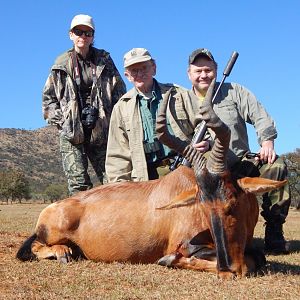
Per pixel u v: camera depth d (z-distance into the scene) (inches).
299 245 161.0
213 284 97.5
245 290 92.7
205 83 131.8
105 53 174.1
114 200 122.9
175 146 108.5
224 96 131.2
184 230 112.1
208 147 120.3
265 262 115.2
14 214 361.4
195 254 110.1
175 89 149.6
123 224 119.6
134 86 146.6
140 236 118.0
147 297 90.2
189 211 112.3
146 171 143.3
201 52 130.5
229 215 101.3
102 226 121.3
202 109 101.5
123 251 119.5
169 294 91.6
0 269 114.6
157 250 117.5
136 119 144.1
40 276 107.3
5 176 1074.1
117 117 146.9
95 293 93.7
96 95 171.2
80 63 171.3
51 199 1117.7
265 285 96.3
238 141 129.4
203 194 102.7
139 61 142.6
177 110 135.2
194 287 95.9
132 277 104.1
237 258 102.3
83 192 129.2
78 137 168.9
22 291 95.3
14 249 144.1
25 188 1077.8
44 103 174.4
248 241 111.8
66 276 107.0
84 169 172.6
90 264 119.4
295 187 601.6
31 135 2208.4
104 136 171.8
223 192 101.1
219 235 101.5
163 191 118.0
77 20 167.2
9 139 2098.9
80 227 124.3
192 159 107.0
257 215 113.9
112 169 147.8
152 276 104.9
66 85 170.4
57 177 1740.9
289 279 101.2
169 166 143.9
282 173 137.8
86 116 169.5
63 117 169.8
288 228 225.5
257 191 101.3
